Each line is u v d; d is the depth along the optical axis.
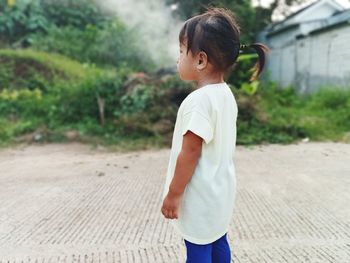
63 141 5.93
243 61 7.58
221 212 1.33
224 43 1.29
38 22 11.80
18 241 2.29
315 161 4.36
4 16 11.66
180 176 1.28
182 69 1.37
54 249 2.15
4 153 5.27
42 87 8.16
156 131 5.91
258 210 2.73
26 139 5.99
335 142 5.62
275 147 5.34
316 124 6.39
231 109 1.38
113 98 6.47
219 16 1.32
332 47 8.57
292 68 10.56
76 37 11.77
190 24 1.33
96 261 1.98
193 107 1.28
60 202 3.05
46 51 10.86
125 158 4.82
